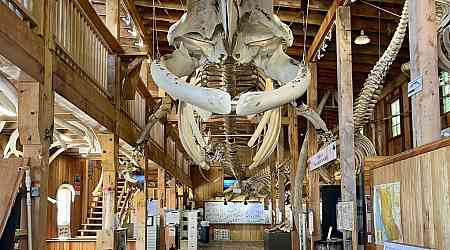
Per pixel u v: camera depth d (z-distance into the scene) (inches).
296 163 502.9
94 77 255.9
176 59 220.4
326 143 362.9
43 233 175.2
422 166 152.4
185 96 197.5
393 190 181.8
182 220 711.7
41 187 174.1
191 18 201.8
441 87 442.0
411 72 185.5
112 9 306.8
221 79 268.1
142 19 440.8
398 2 381.7
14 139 324.2
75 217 532.4
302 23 424.2
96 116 252.2
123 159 459.8
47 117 182.5
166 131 515.8
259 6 204.8
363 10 395.5
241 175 759.1
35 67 174.1
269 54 219.6
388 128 568.7
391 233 183.6
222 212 997.8
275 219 719.1
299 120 722.2
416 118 178.9
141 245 385.4
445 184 135.0
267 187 873.5
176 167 630.5
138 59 310.3
